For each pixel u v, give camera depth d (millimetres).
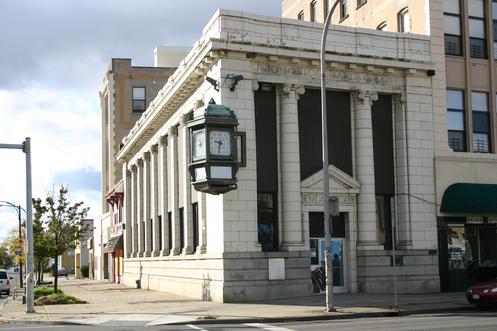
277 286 24672
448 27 29922
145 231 41906
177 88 29844
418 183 27969
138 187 44625
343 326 16281
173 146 33688
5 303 34469
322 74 20766
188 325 18016
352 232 26969
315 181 26250
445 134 28859
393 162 28266
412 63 28000
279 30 25875
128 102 61281
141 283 41469
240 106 24953
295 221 25375
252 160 24938
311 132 26781
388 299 23844
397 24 31594
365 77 27516
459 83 29750
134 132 43375
